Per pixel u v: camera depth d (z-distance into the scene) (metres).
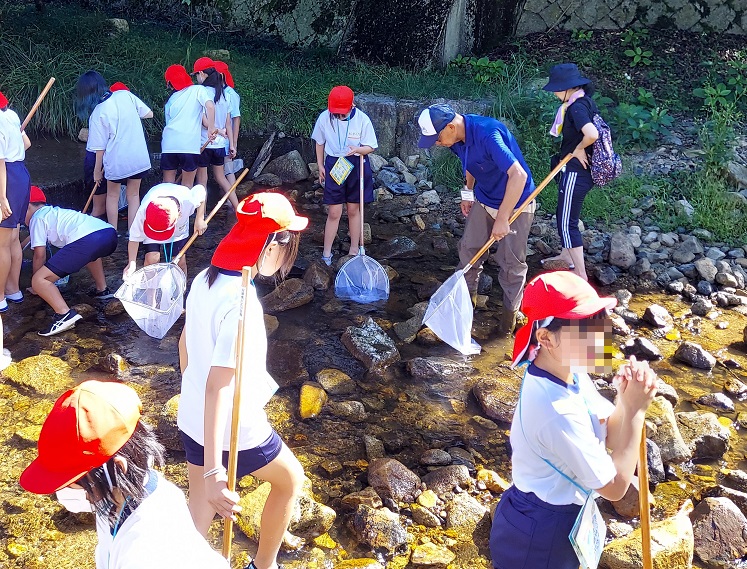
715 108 8.95
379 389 4.96
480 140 4.90
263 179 8.52
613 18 10.84
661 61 10.08
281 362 5.21
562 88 5.82
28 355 5.20
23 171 5.44
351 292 6.16
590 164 5.80
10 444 4.28
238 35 11.41
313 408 4.67
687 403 4.83
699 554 3.60
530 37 11.02
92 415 1.88
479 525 3.79
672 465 4.23
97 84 6.65
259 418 2.89
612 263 6.73
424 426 4.61
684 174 7.96
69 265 5.44
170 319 5.27
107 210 6.96
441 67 10.21
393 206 7.97
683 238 7.12
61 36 9.76
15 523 3.71
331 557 3.61
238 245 2.73
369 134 6.23
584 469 2.35
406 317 5.90
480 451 4.40
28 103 8.48
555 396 2.39
